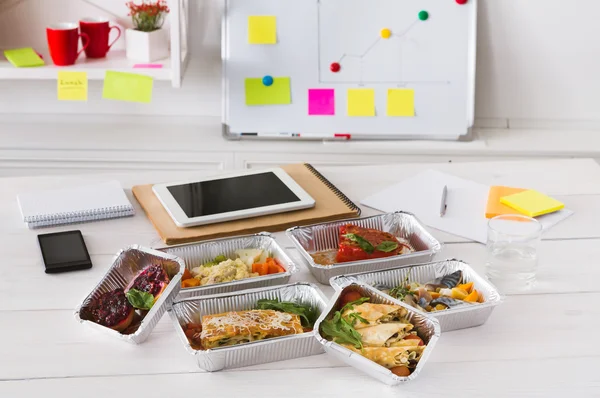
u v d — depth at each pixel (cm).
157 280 139
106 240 167
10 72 247
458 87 271
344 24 268
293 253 162
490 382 123
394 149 267
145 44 256
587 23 274
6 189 189
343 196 183
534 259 152
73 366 126
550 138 276
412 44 269
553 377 124
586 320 139
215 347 124
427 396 120
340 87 271
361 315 128
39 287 149
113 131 277
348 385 122
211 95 281
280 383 123
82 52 265
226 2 266
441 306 135
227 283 141
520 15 273
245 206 175
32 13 269
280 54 269
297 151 268
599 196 187
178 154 266
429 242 156
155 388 121
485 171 202
